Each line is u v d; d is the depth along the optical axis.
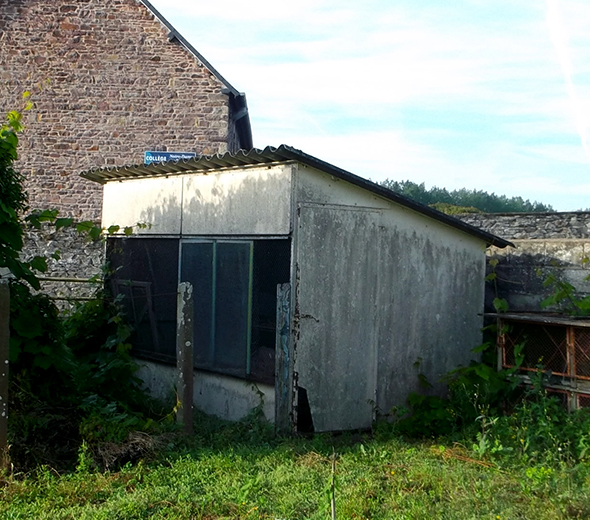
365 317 7.93
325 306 7.59
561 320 7.54
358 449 6.79
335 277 7.68
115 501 5.18
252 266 7.84
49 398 6.83
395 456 6.56
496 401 7.86
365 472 5.98
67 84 17.75
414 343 8.40
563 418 7.09
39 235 13.19
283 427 7.29
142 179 9.77
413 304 8.39
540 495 5.41
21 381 6.56
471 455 6.58
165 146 17.59
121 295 9.54
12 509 5.00
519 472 6.03
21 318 6.61
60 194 17.80
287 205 7.36
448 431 7.59
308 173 7.46
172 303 9.12
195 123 17.53
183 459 6.32
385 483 5.71
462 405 7.81
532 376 7.66
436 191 46.03
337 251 7.69
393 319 8.20
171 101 17.59
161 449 6.43
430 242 8.55
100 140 17.72
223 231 8.27
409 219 8.34
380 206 8.05
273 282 7.61
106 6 17.64
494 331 8.77
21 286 6.93
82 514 4.90
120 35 17.64
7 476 5.55
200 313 8.62
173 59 17.56
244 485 5.52
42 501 5.19
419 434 7.63
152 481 5.70
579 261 9.41
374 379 8.01
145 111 17.64
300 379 7.39
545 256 9.74
